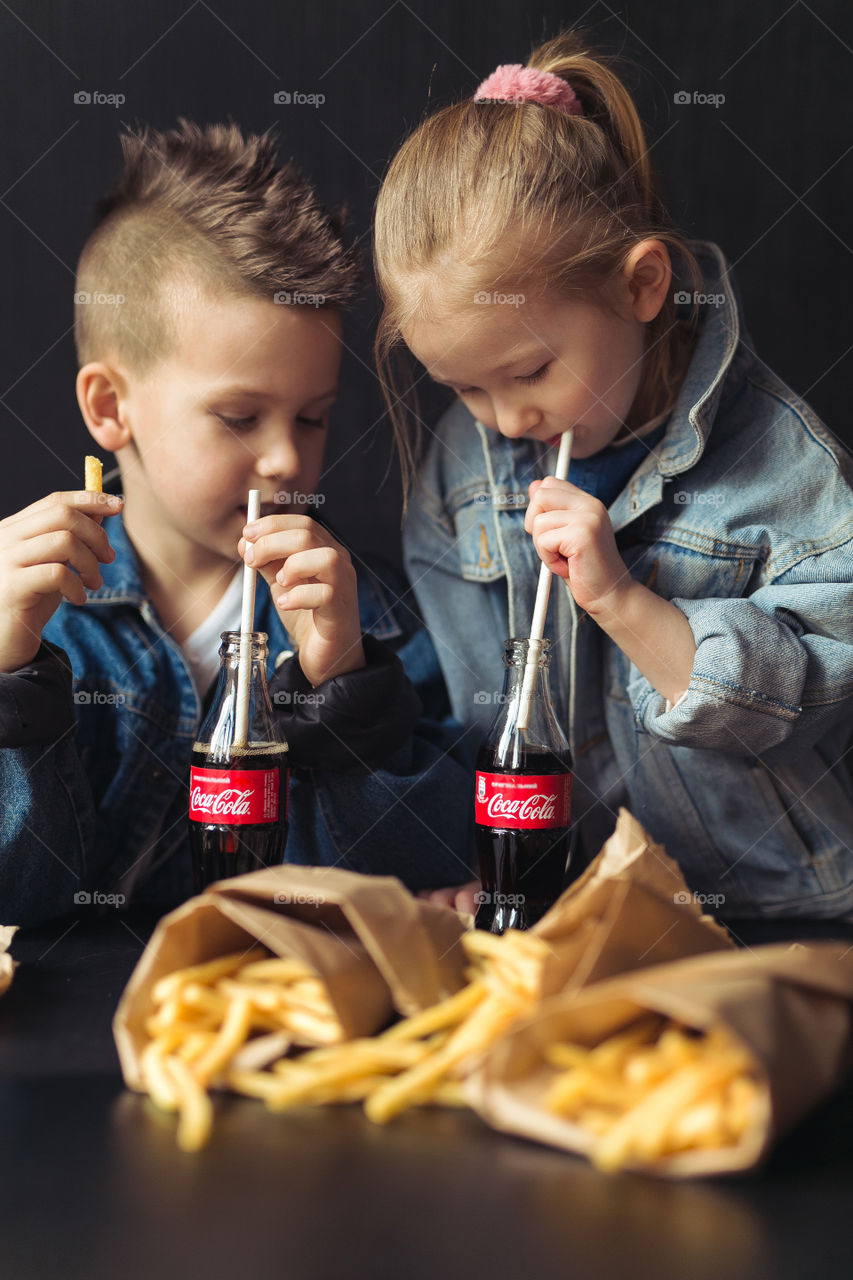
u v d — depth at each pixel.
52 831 1.05
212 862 0.88
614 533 1.14
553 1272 0.45
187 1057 0.61
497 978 0.61
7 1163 0.53
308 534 1.04
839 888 1.20
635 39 1.61
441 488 1.31
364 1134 0.57
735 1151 0.50
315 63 1.56
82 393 1.23
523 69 1.15
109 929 0.99
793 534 1.09
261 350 1.13
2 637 1.00
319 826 1.11
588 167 1.07
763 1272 0.45
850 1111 0.61
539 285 1.02
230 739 0.88
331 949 0.63
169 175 1.22
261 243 1.14
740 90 1.64
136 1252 0.46
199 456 1.16
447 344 1.05
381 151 1.58
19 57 1.53
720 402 1.14
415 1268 0.45
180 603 1.27
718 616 1.01
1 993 0.75
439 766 1.15
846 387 1.72
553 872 0.88
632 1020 0.59
